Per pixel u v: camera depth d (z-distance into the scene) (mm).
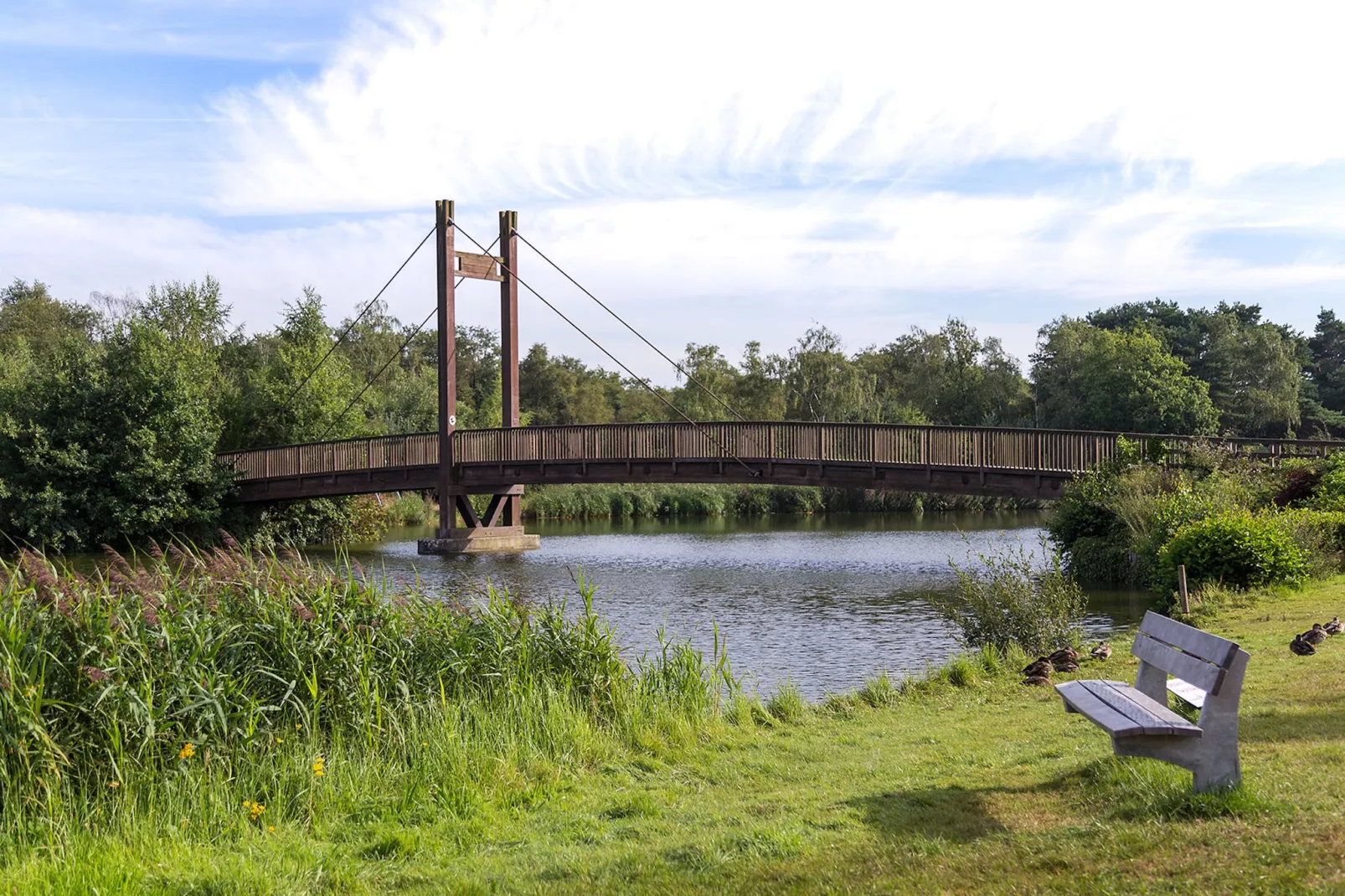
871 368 86375
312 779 6980
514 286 39000
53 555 36531
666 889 4922
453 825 6449
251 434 45688
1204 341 79062
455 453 36438
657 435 32625
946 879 4555
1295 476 22609
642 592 24609
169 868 5605
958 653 15492
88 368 39000
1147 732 5086
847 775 7207
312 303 47250
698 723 9289
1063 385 73250
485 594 10867
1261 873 4094
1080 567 22375
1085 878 4344
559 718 8562
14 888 5219
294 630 8453
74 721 6934
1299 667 9406
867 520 51594
